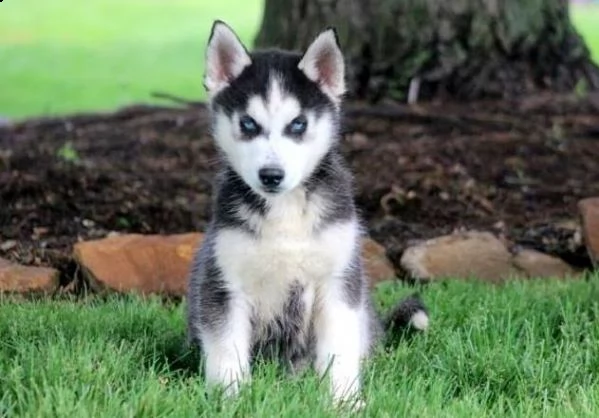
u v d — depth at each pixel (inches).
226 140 229.1
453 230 351.9
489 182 386.3
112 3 1149.7
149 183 383.6
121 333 249.0
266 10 486.3
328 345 225.8
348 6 468.4
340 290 227.0
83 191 366.3
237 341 223.8
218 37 232.1
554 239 343.0
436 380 220.5
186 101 491.2
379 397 207.3
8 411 192.7
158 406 195.8
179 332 255.0
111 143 437.1
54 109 704.4
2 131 465.4
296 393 205.5
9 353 228.5
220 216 225.5
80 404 191.8
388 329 258.1
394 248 335.3
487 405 215.2
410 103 469.7
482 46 473.7
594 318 260.5
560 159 407.5
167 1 1168.8
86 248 307.9
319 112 227.0
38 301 280.2
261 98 225.1
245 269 222.8
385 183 376.2
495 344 237.5
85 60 886.4
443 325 259.3
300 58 232.1
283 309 229.9
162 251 308.5
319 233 222.5
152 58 895.1
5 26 1024.2
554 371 226.2
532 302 271.9
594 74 494.3
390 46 470.3
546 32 482.9
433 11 468.1
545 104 463.8
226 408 199.2
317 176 225.9
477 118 442.0
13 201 354.3
